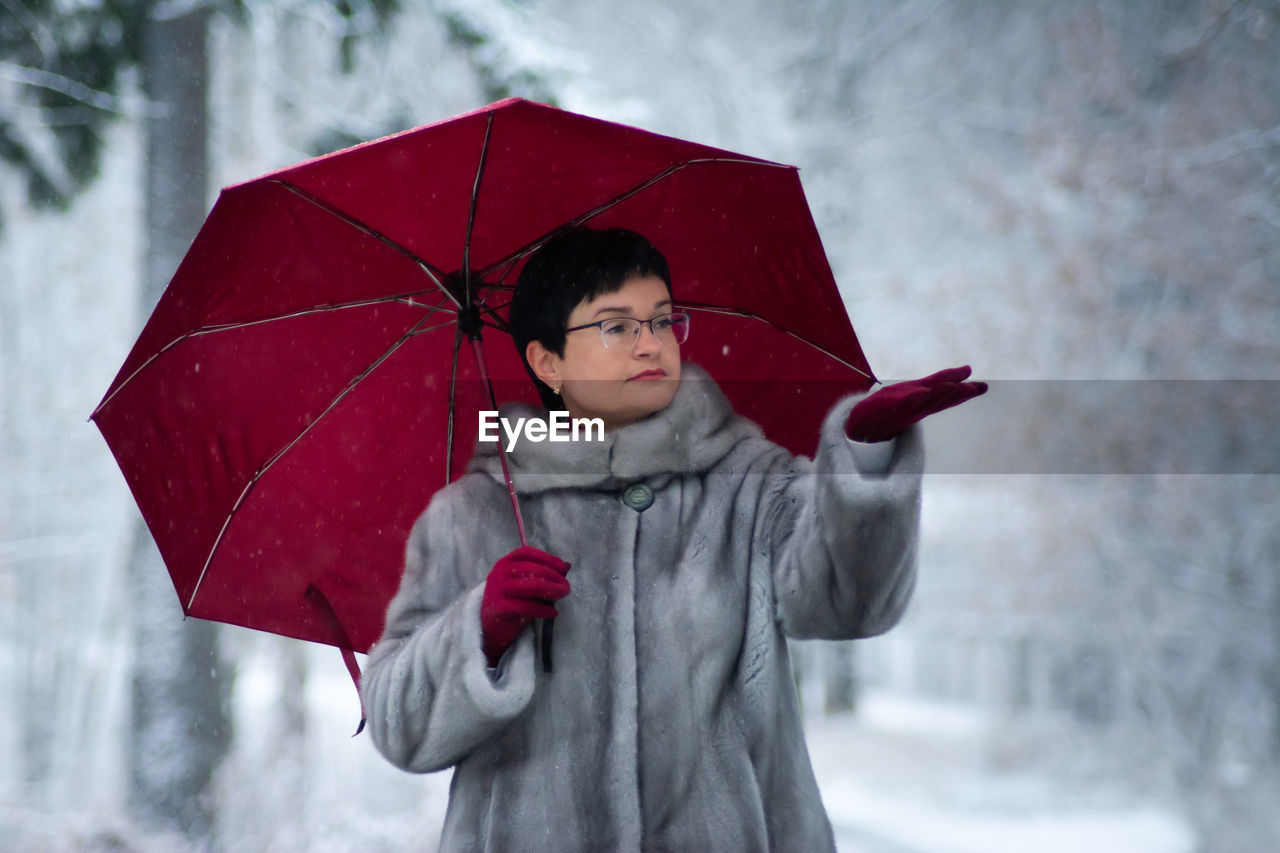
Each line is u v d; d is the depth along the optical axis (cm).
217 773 1410
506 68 1449
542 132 349
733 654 336
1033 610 1916
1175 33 2025
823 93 2517
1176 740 1773
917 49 2641
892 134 2431
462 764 341
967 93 2530
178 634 1423
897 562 312
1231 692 1758
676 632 334
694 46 2409
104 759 2062
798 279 390
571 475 351
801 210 373
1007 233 1908
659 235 391
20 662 2473
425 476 406
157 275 1419
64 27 1345
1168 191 1809
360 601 397
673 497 350
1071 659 2127
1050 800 1900
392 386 397
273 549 388
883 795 2027
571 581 342
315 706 2139
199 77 1438
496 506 358
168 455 362
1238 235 1781
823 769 2267
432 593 356
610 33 2466
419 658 327
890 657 3089
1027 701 2388
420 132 338
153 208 1429
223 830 1345
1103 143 1889
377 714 335
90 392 2723
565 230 386
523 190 370
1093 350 1788
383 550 400
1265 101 1859
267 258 359
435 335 399
